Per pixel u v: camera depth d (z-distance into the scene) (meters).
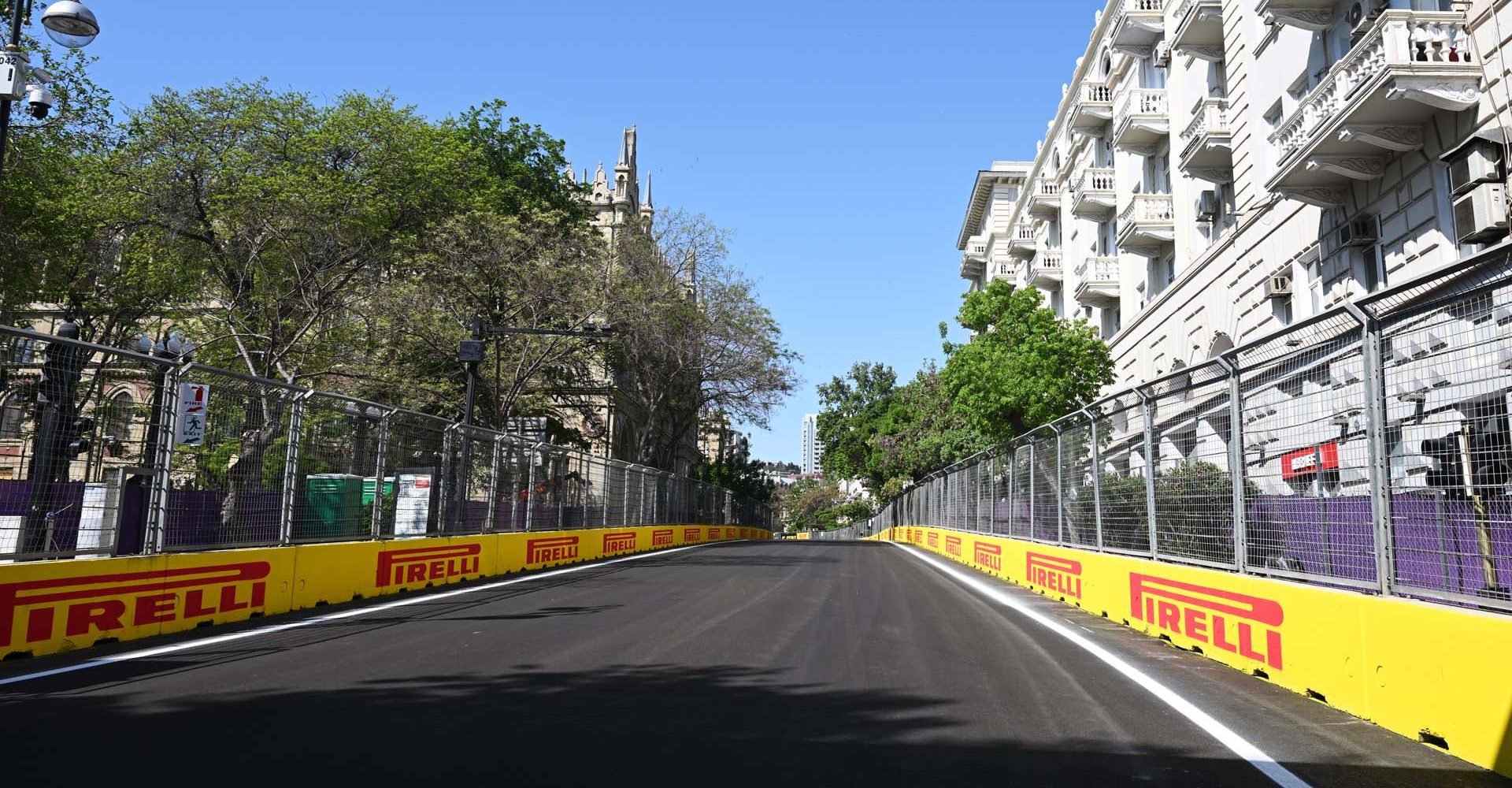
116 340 28.47
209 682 6.58
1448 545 5.45
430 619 10.25
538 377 32.44
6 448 7.60
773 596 13.29
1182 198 24.05
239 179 23.84
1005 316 25.92
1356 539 6.43
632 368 38.12
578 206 42.62
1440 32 12.51
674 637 8.95
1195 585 8.77
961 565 22.58
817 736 5.22
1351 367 6.51
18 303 23.45
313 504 11.73
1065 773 4.59
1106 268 30.67
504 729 5.27
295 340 25.23
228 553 9.95
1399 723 5.53
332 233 24.64
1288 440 7.41
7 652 7.40
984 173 52.19
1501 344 4.99
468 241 27.86
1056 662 7.95
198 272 26.28
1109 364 25.95
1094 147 33.56
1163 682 7.09
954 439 36.47
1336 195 15.59
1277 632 7.16
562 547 21.42
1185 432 9.55
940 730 5.40
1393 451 5.99
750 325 37.09
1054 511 14.71
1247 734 5.46
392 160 25.98
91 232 24.09
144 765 4.45
